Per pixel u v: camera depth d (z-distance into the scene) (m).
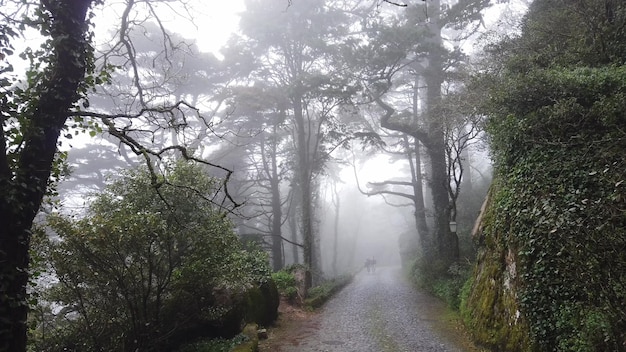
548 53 9.92
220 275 7.98
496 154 9.64
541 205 6.54
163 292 7.71
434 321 11.34
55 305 7.61
